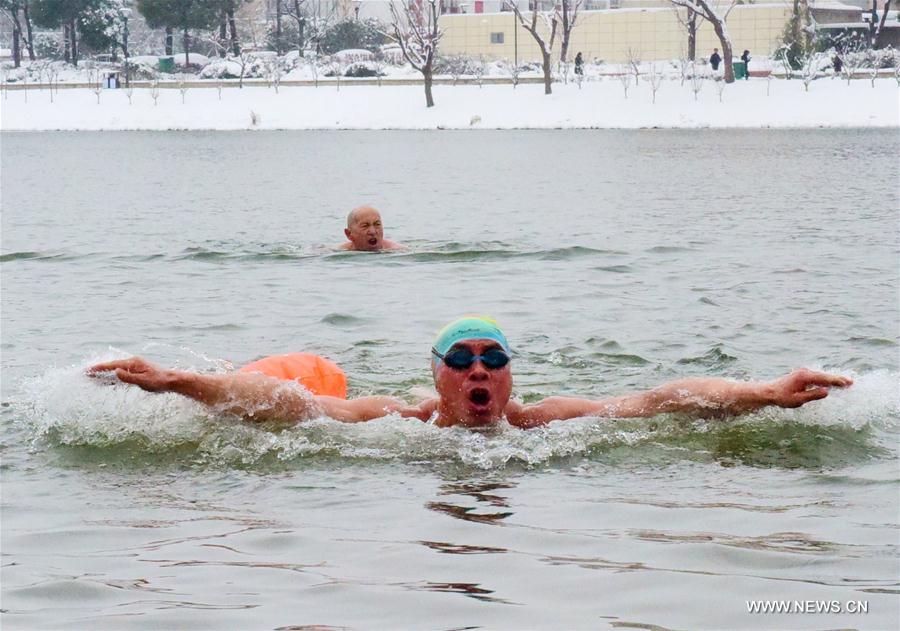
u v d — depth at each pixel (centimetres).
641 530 562
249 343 1059
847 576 497
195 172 3681
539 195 2744
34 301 1273
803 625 450
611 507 597
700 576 502
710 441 709
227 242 1856
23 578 509
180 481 649
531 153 4397
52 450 704
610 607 471
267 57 8800
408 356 1000
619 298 1274
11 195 2862
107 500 618
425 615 465
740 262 1547
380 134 6022
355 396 849
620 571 509
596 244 1761
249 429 717
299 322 1155
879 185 2859
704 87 6588
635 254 1639
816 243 1744
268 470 664
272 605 476
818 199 2519
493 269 1502
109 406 736
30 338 1070
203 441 703
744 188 2850
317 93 7281
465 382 711
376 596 484
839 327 1095
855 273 1432
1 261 1614
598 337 1062
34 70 8675
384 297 1295
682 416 739
